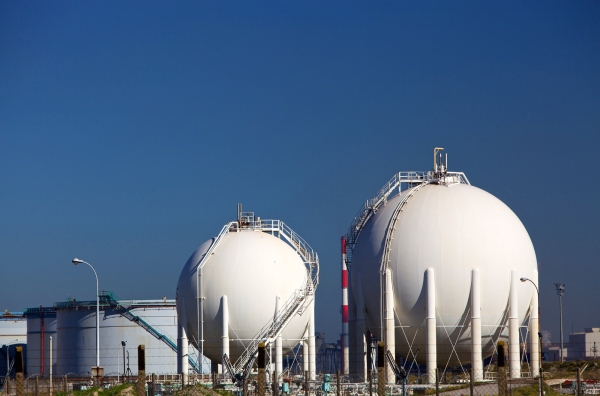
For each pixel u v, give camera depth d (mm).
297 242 78812
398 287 65750
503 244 65750
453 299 64438
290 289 72875
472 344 64188
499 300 65188
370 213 72812
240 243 73125
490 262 64875
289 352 80750
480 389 59562
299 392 69000
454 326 64750
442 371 70000
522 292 66188
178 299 74188
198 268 72062
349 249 73625
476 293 64188
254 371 73188
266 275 71812
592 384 70688
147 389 63594
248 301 71000
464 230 65375
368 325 69562
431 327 64250
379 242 67688
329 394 66562
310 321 75000
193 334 73125
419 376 68250
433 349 64500
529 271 66688
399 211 67750
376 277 67062
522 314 66688
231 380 69875
